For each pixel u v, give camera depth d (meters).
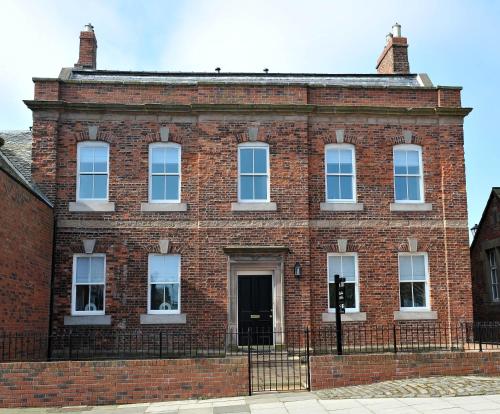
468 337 18.55
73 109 18.78
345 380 13.21
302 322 18.09
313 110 19.16
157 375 12.74
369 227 18.98
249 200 18.83
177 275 18.45
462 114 19.64
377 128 19.52
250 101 19.16
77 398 12.51
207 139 18.89
